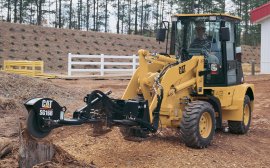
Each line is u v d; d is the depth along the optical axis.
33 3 62.91
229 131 11.26
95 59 44.34
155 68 9.48
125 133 8.46
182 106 9.42
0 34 42.59
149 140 9.46
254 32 69.38
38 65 24.00
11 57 39.38
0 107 11.75
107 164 7.81
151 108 8.53
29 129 6.54
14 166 6.86
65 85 18.17
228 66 10.48
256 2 67.38
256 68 37.06
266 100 17.86
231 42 10.78
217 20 10.16
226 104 10.40
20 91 14.01
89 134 8.21
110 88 18.77
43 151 6.83
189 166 7.84
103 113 7.75
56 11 66.81
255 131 11.69
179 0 60.72
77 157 8.13
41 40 44.56
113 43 50.84
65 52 44.19
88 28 70.69
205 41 10.30
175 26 10.65
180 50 10.53
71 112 12.20
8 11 62.44
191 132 8.80
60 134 9.73
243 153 9.11
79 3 70.69
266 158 8.89
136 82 9.09
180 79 9.33
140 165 7.79
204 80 10.14
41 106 6.63
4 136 8.98
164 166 7.77
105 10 71.12
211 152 8.87
